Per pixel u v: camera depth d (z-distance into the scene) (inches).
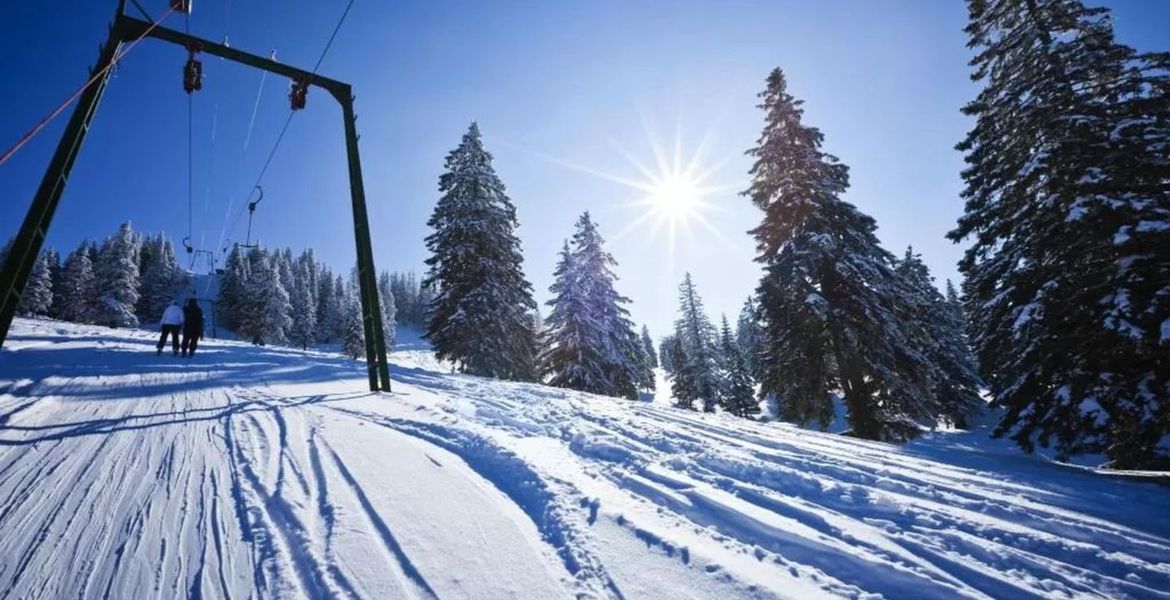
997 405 394.6
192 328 521.3
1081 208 341.7
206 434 215.3
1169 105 349.1
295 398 309.7
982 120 438.0
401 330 4281.5
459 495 153.3
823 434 310.0
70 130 331.0
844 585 109.1
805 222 617.9
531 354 933.2
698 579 107.5
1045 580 116.9
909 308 600.4
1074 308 341.7
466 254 871.1
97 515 133.9
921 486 186.2
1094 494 188.4
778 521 140.1
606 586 104.9
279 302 2503.7
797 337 597.0
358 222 397.7
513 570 110.1
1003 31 440.8
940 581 111.8
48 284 2217.0
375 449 199.0
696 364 1622.8
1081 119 353.4
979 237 429.1
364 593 99.3
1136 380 318.0
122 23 355.9
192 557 113.2
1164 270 316.8
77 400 275.3
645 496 159.9
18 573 105.0
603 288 1049.5
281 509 139.1
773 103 679.1
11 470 164.6
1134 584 116.6
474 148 967.6
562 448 220.2
